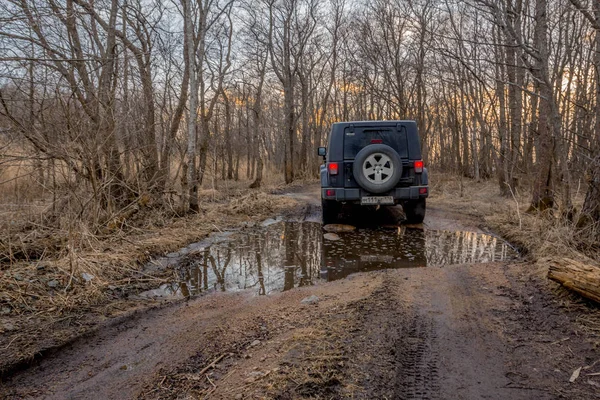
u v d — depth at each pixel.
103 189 5.95
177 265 5.13
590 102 12.13
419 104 16.14
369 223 8.04
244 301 3.87
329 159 7.53
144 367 2.67
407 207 7.84
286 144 21.70
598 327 2.95
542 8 5.40
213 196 11.46
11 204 5.63
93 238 5.29
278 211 9.88
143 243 5.68
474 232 6.95
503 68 12.41
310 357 2.60
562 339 2.84
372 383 2.33
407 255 5.53
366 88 22.41
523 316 3.23
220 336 3.06
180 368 2.63
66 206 5.79
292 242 6.50
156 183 7.54
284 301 3.79
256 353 2.74
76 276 4.14
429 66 16.89
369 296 3.74
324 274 4.76
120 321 3.43
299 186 19.23
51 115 5.54
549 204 7.21
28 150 5.43
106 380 2.53
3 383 2.53
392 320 3.18
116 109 6.85
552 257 4.50
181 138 9.81
